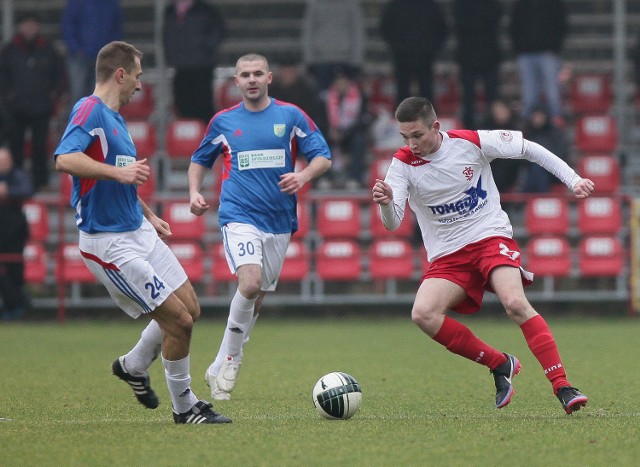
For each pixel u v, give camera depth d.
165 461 20.03
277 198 31.78
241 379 36.31
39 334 55.75
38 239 65.12
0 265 62.47
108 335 55.12
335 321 63.94
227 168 31.97
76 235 69.88
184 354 24.67
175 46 68.94
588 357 43.00
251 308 30.95
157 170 73.19
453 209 26.91
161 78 73.56
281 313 68.81
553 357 25.61
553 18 67.88
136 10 82.88
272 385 34.56
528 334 25.91
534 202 64.94
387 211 26.28
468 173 26.84
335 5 69.19
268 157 31.66
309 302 65.06
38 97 67.00
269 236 31.75
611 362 41.16
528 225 64.94
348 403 25.58
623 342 49.50
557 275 64.19
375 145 74.06
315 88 69.38
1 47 71.38
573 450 20.89
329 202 65.00
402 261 64.50
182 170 75.12
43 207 65.38
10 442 22.11
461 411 27.72
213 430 23.69
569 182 26.69
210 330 57.53
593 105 77.56
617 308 67.94
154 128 74.38
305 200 64.81
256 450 21.05
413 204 27.62
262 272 32.22
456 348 26.73
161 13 73.31
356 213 64.94
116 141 24.72
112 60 25.03
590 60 82.69
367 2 82.75
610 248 64.38
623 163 73.88
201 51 68.88
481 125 68.38
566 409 25.25
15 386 34.44
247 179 31.69
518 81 81.25
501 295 26.17
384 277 64.38
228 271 64.38
